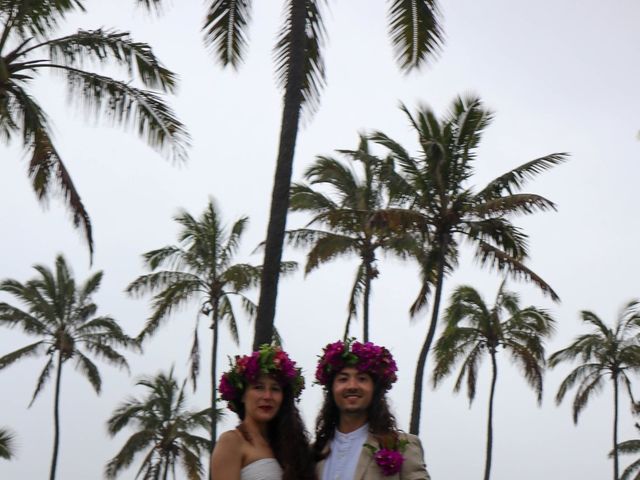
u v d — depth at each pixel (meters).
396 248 26.72
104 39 15.24
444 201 24.17
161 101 15.20
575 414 43.38
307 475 5.82
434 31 12.80
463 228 24.39
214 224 35.25
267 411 5.98
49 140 14.32
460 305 36.38
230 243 35.47
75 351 40.88
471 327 36.78
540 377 36.12
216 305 34.97
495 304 36.56
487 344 36.53
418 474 5.67
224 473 5.81
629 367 42.75
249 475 5.80
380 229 23.86
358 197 28.80
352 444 5.77
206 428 42.34
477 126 23.88
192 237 35.19
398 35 12.88
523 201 23.20
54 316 40.12
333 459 5.79
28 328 39.88
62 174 14.20
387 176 24.70
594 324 42.84
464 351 37.28
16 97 14.59
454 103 23.97
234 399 6.13
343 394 5.82
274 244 10.79
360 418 5.85
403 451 5.68
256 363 6.00
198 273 35.19
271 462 5.86
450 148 23.95
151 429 43.62
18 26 14.90
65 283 40.72
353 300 30.33
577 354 42.91
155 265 34.91
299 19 11.37
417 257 25.81
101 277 41.38
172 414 44.22
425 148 23.62
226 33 13.22
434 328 23.69
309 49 12.22
